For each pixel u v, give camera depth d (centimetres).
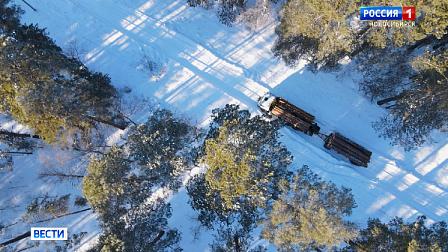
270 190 1884
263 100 2397
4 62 1703
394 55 2238
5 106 1884
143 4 2602
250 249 2316
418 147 2469
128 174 2053
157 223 2105
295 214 1777
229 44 2572
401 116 2270
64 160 2348
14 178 2520
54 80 1911
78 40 2578
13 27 1973
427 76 2039
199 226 2381
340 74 2502
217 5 2550
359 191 2444
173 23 2592
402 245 1816
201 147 1966
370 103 2498
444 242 1786
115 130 2464
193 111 2491
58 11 2605
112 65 2545
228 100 2500
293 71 2531
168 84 2520
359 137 2505
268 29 2544
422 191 2441
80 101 1980
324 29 2025
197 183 1977
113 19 2605
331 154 2489
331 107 2528
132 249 1883
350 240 2030
